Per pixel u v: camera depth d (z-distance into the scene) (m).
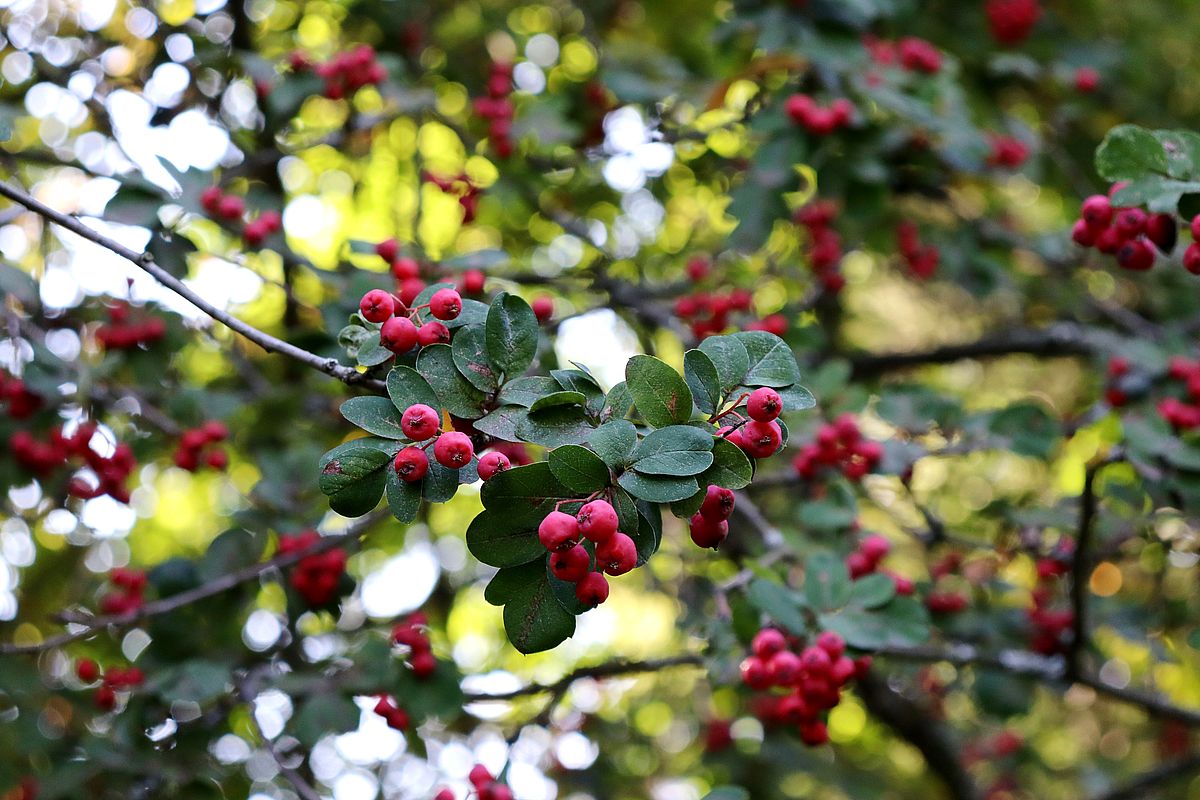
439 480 2.32
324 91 4.95
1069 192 7.52
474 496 6.89
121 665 5.68
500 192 5.59
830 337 7.43
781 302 6.41
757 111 5.23
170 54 5.06
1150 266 3.34
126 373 5.06
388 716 4.12
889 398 5.01
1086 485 4.21
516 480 2.21
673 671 6.91
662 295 5.80
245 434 5.71
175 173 4.02
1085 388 7.57
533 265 6.70
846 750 8.75
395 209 6.70
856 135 5.10
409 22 6.33
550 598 2.27
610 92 5.71
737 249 5.05
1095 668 5.66
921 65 5.69
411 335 2.48
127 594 4.56
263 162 5.00
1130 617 5.33
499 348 2.40
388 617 5.04
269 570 4.44
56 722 5.09
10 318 4.26
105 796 4.46
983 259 6.32
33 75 5.05
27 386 4.28
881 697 7.07
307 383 5.52
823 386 4.78
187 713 4.45
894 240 6.46
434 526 7.01
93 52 5.29
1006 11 6.84
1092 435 6.80
